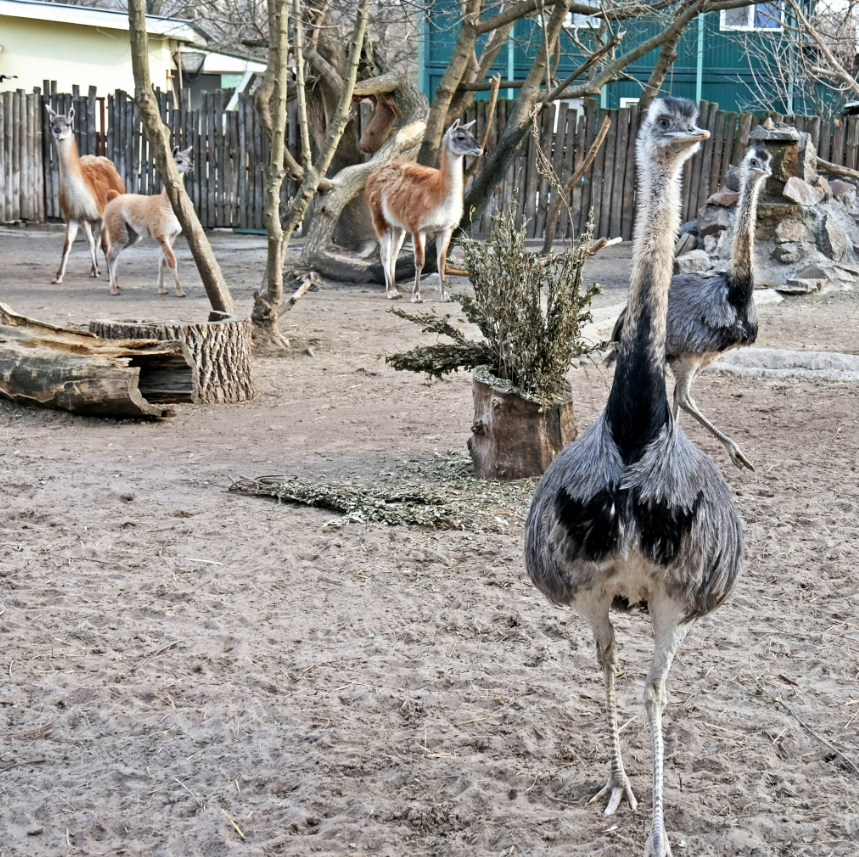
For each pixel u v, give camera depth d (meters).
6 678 4.45
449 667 4.57
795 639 4.85
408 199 14.98
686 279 7.44
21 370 8.73
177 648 4.75
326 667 4.57
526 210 20.75
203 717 4.15
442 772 3.77
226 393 9.53
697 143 3.21
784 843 3.37
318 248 17.34
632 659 4.66
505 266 6.96
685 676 4.49
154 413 8.66
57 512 6.41
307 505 6.62
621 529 3.19
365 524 6.26
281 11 10.37
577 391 9.85
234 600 5.25
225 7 22.72
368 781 3.74
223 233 23.31
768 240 16.23
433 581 5.48
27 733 4.05
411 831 3.46
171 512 6.45
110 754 3.93
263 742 3.98
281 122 10.99
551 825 3.45
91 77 26.95
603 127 14.61
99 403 8.52
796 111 24.89
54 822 3.52
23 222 24.12
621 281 16.80
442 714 4.18
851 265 16.20
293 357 11.55
